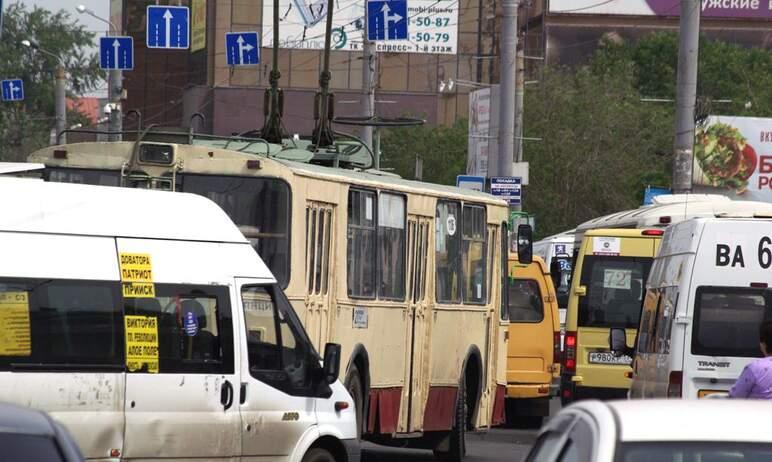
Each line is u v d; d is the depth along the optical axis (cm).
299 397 2384
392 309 3469
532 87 12212
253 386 2302
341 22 18225
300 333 2408
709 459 1100
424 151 13688
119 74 8531
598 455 1105
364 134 8281
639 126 11894
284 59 18238
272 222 2925
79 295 2102
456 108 18562
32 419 1159
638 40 18950
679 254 2848
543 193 11594
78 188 2138
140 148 2967
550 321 5053
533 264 5072
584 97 11775
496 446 4406
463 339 3922
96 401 2109
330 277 3131
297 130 18038
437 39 18500
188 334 2216
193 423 2214
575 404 1303
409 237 3584
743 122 11525
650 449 1105
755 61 16775
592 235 4594
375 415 3391
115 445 2127
